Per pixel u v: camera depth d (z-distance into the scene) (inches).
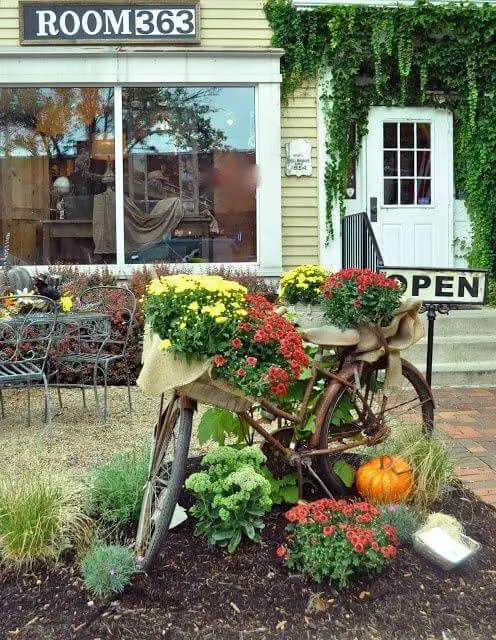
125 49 279.7
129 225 287.4
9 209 286.2
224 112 288.0
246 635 87.0
